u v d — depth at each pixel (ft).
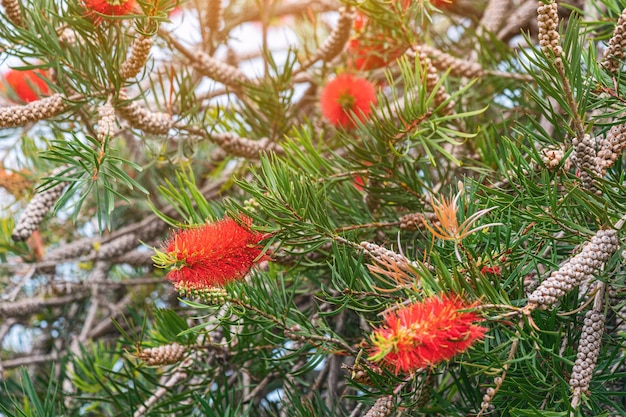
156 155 4.49
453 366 3.96
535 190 3.67
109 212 3.60
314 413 4.34
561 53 3.51
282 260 4.18
